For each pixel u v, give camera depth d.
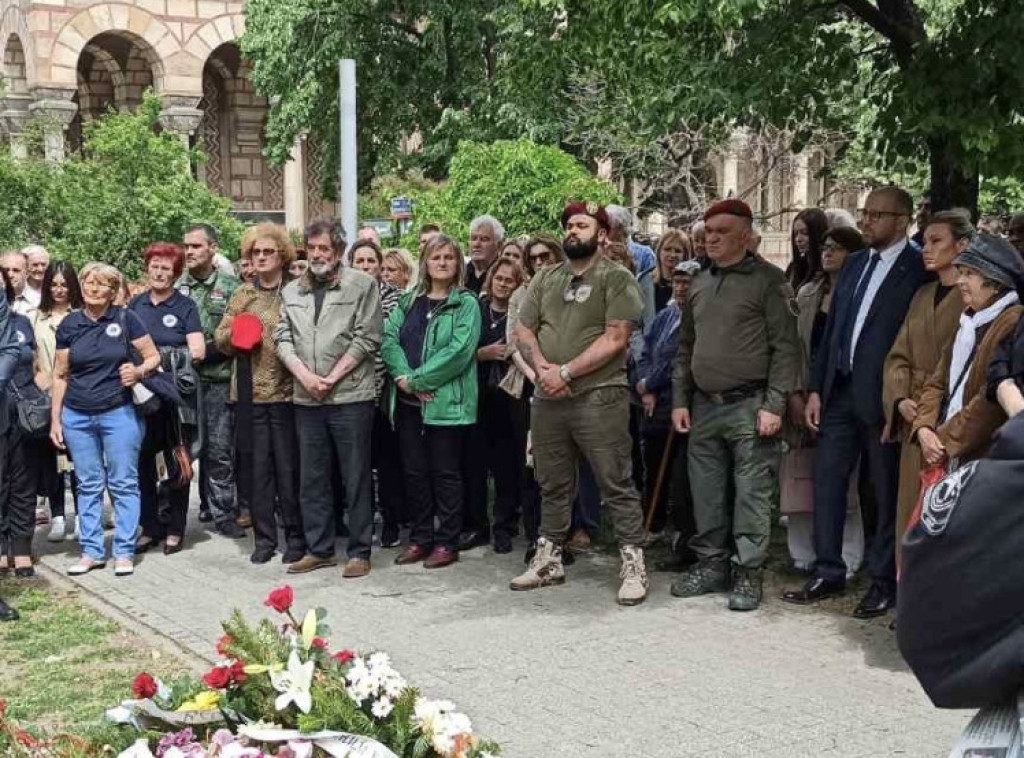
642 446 8.10
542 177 12.99
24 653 5.95
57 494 8.56
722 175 24.34
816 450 6.70
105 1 31.80
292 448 7.60
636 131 10.16
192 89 33.09
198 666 5.71
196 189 20.45
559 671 5.45
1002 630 1.83
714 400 6.51
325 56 18.56
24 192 19.16
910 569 1.90
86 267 7.49
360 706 3.30
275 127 20.34
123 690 5.35
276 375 7.54
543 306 6.66
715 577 6.75
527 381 7.46
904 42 7.62
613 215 7.99
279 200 40.31
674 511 7.28
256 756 3.02
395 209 16.70
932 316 5.74
